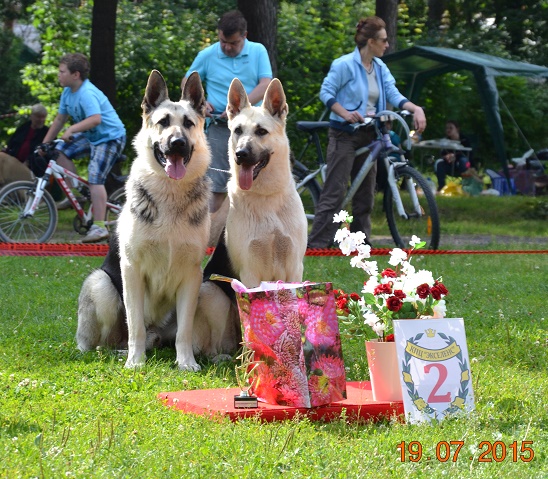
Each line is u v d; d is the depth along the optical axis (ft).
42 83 61.82
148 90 17.80
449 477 10.46
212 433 12.18
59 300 24.29
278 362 13.66
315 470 10.61
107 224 35.01
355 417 13.50
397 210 35.09
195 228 17.29
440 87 56.49
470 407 13.50
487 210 54.34
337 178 33.09
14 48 75.66
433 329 13.65
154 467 10.46
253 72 29.01
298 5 66.59
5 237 36.01
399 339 13.48
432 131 58.18
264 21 45.91
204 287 18.44
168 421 12.91
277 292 13.71
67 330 20.58
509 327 20.92
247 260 17.53
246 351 14.33
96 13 51.11
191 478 10.14
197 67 29.45
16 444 11.09
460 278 28.48
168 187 17.06
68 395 14.42
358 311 14.90
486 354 18.33
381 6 56.44
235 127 17.62
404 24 73.92
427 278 14.42
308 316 13.73
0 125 73.36
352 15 67.26
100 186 34.63
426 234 36.60
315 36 60.95
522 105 53.06
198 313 18.52
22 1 72.79
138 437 11.80
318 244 33.58
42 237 36.19
